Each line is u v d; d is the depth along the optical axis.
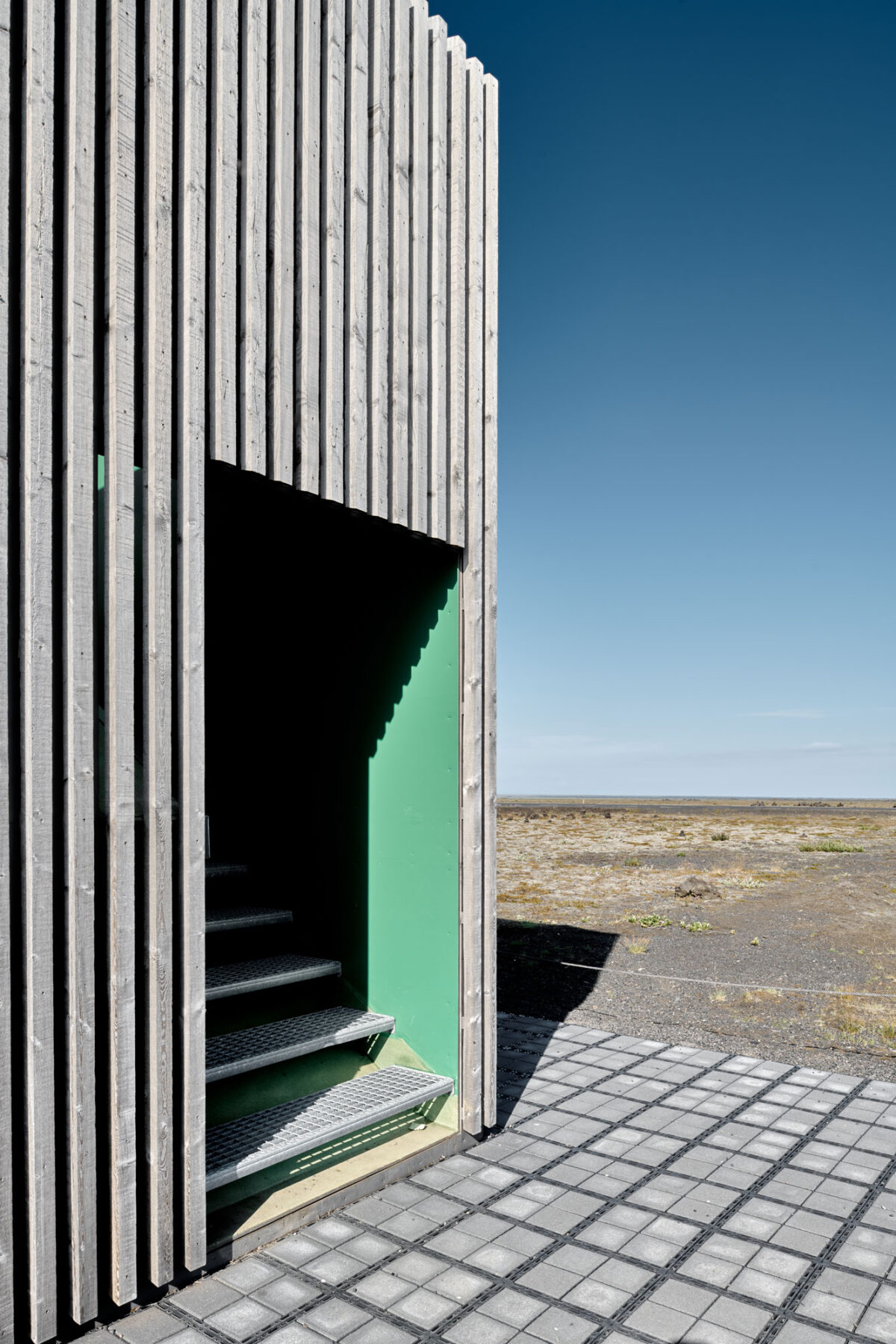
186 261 2.92
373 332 3.76
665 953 9.12
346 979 4.88
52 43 2.59
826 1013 6.91
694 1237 3.35
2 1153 2.42
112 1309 2.74
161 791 2.81
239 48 3.17
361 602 4.93
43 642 2.55
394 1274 3.04
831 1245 3.31
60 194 2.67
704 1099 4.98
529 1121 4.62
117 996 2.67
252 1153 3.28
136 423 2.86
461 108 4.38
